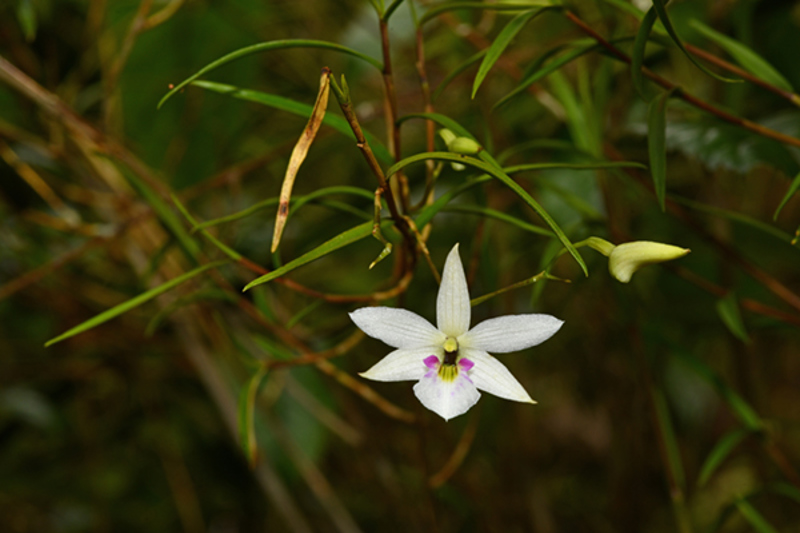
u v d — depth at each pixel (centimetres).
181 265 32
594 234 30
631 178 29
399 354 23
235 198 31
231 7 32
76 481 44
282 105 24
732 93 29
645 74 25
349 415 35
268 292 33
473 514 35
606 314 37
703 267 34
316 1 37
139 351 37
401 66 37
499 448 38
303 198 25
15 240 34
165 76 33
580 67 28
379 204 22
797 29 30
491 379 23
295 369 33
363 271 39
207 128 34
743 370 35
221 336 32
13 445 43
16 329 40
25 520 44
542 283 26
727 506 27
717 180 34
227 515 46
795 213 39
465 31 31
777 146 28
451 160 22
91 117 35
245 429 25
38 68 32
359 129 22
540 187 31
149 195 26
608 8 29
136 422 43
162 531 45
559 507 46
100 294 36
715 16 31
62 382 42
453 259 23
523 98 34
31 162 32
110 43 32
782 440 46
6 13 31
